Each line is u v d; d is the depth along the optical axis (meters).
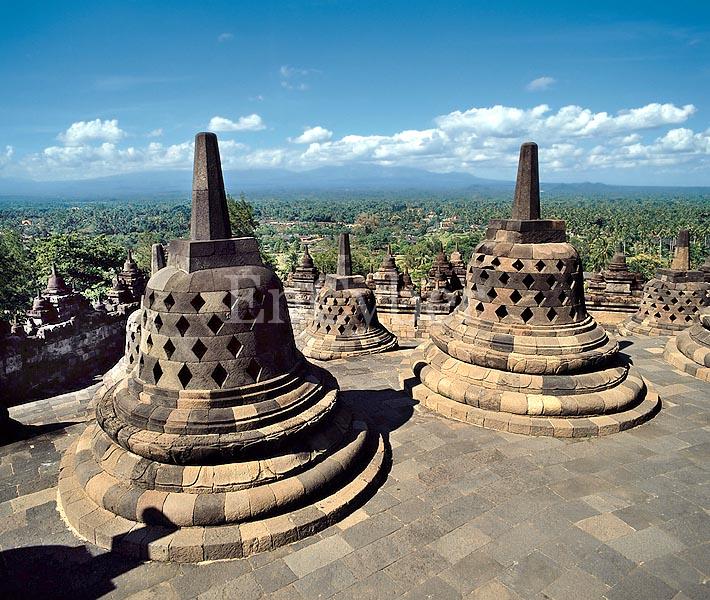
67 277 49.84
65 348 22.95
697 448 8.51
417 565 5.89
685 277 17.44
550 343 9.68
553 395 9.39
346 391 11.47
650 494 7.17
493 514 6.78
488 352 9.91
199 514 6.18
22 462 8.44
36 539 6.42
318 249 126.44
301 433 7.10
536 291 9.88
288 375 7.64
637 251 104.38
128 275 30.12
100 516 6.48
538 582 5.59
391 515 6.80
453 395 9.93
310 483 6.72
